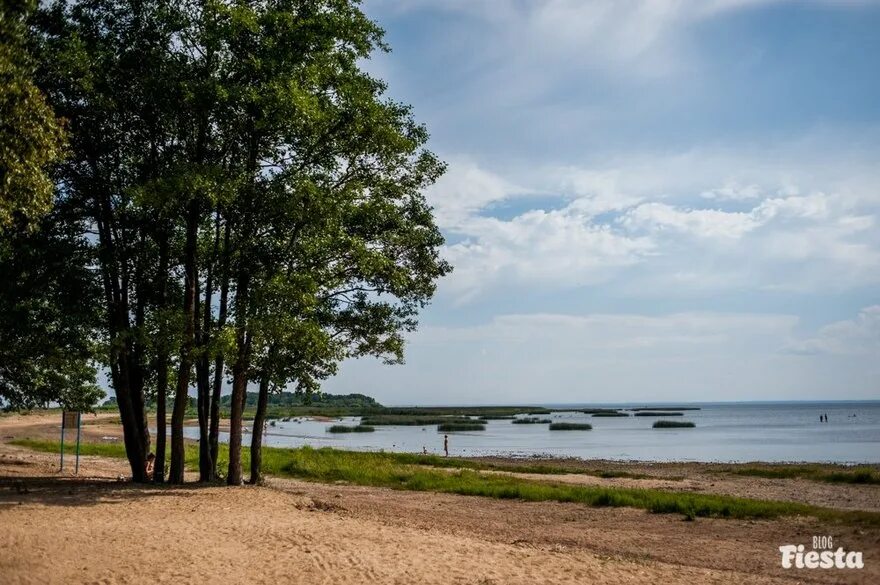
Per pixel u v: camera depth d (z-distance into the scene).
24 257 17.91
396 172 21.53
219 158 19.53
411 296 22.59
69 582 8.89
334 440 68.94
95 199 20.06
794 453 51.41
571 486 25.08
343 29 18.83
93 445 41.94
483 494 23.12
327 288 20.64
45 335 19.19
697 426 104.69
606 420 131.62
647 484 27.58
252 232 19.48
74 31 17.86
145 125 19.38
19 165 11.94
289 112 17.41
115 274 19.83
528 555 12.12
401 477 27.78
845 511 18.80
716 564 12.27
